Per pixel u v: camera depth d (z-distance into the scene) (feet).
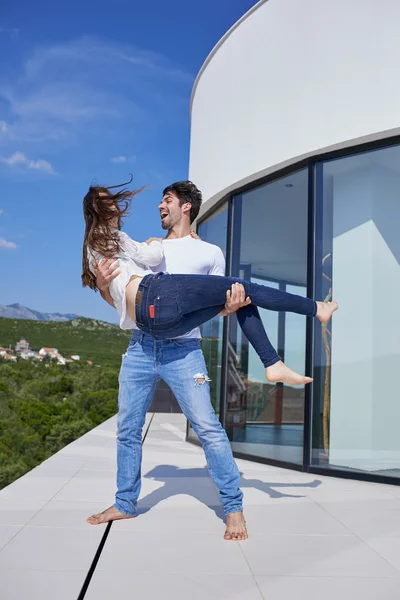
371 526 8.26
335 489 11.23
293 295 7.95
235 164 16.46
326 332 13.70
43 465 12.57
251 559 6.58
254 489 11.04
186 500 9.60
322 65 14.07
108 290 8.06
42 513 8.35
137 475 8.39
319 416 13.46
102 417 158.30
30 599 5.15
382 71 12.96
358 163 13.73
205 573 6.05
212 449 7.70
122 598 5.27
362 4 13.46
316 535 7.72
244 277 16.39
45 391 181.57
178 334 7.67
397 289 12.76
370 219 13.39
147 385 8.32
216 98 17.80
